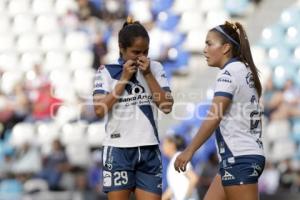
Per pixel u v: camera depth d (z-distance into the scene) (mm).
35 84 44750
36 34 50656
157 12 49000
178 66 45219
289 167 38531
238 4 48938
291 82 42844
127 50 16312
